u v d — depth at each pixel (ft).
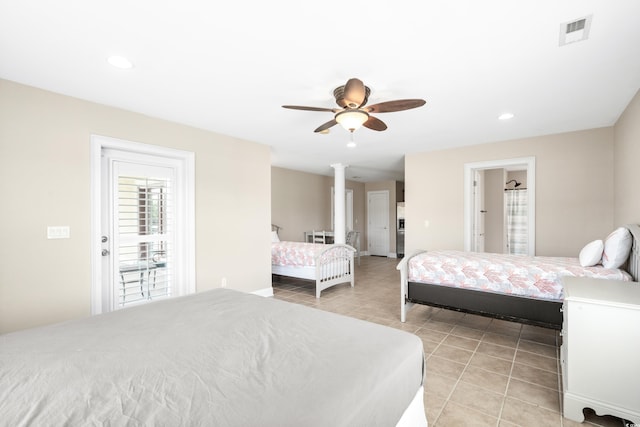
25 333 4.63
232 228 12.85
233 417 2.71
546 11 4.99
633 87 8.01
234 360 3.78
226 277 12.58
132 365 3.65
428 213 15.80
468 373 7.41
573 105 9.34
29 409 2.84
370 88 8.00
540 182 12.86
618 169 10.72
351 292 15.60
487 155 14.11
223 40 5.85
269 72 7.16
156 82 7.69
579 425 5.51
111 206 9.62
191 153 11.37
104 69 7.01
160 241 10.81
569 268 8.29
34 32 5.56
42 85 7.82
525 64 6.79
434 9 4.94
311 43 5.94
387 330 4.91
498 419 5.72
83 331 4.70
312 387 3.19
